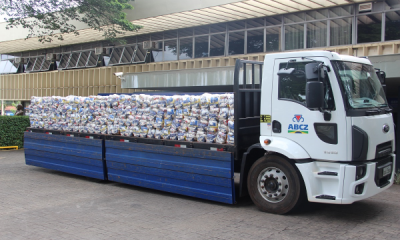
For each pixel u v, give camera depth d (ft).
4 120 54.54
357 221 19.80
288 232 17.99
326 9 50.11
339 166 18.81
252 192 21.83
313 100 18.28
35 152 35.50
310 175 19.49
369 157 18.90
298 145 19.95
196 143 23.67
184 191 24.44
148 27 65.36
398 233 17.88
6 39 80.53
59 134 33.37
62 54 87.71
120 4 55.16
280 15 54.44
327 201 18.99
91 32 70.54
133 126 27.48
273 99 20.92
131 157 27.35
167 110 25.34
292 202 20.26
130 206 23.18
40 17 55.57
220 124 22.90
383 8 45.60
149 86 51.88
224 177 22.34
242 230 18.34
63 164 33.06
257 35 57.06
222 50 61.11
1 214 21.39
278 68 20.85
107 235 17.74
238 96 22.20
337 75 19.01
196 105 23.91
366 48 46.29
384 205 23.20
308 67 18.85
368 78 21.01
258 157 23.18
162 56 69.41
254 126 23.85
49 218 20.57
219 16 56.44
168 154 25.05
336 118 18.79
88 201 24.50
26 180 31.81
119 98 28.55
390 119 21.02
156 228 18.75
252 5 49.60
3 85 100.89
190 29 65.31
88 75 79.41
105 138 29.45
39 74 90.99
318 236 17.42
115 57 77.25
